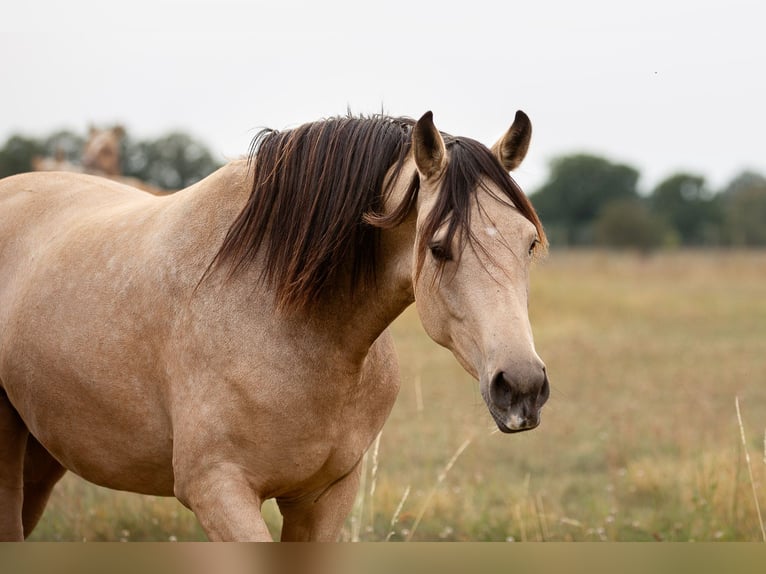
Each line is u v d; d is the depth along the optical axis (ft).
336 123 13.37
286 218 12.96
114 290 13.93
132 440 13.78
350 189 12.74
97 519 21.26
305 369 12.73
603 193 346.13
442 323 11.60
